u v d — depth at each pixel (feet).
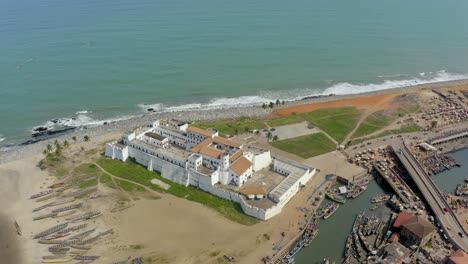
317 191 517.96
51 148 611.47
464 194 524.52
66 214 474.08
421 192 511.40
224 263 403.34
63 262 402.52
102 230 447.83
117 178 544.21
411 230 424.87
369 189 535.19
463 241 422.82
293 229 451.94
